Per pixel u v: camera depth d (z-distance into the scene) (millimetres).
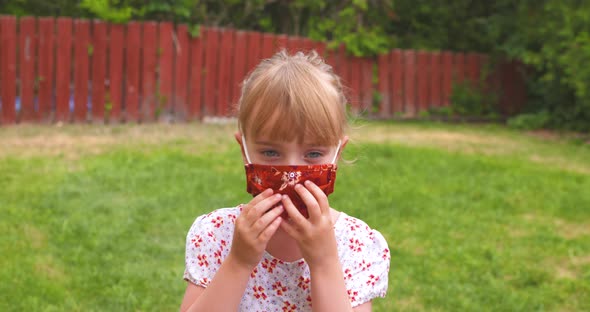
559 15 12992
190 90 11859
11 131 9758
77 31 10969
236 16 13961
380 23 14719
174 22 11961
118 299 4277
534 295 4625
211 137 9992
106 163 7609
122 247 5172
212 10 13555
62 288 4402
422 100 14062
